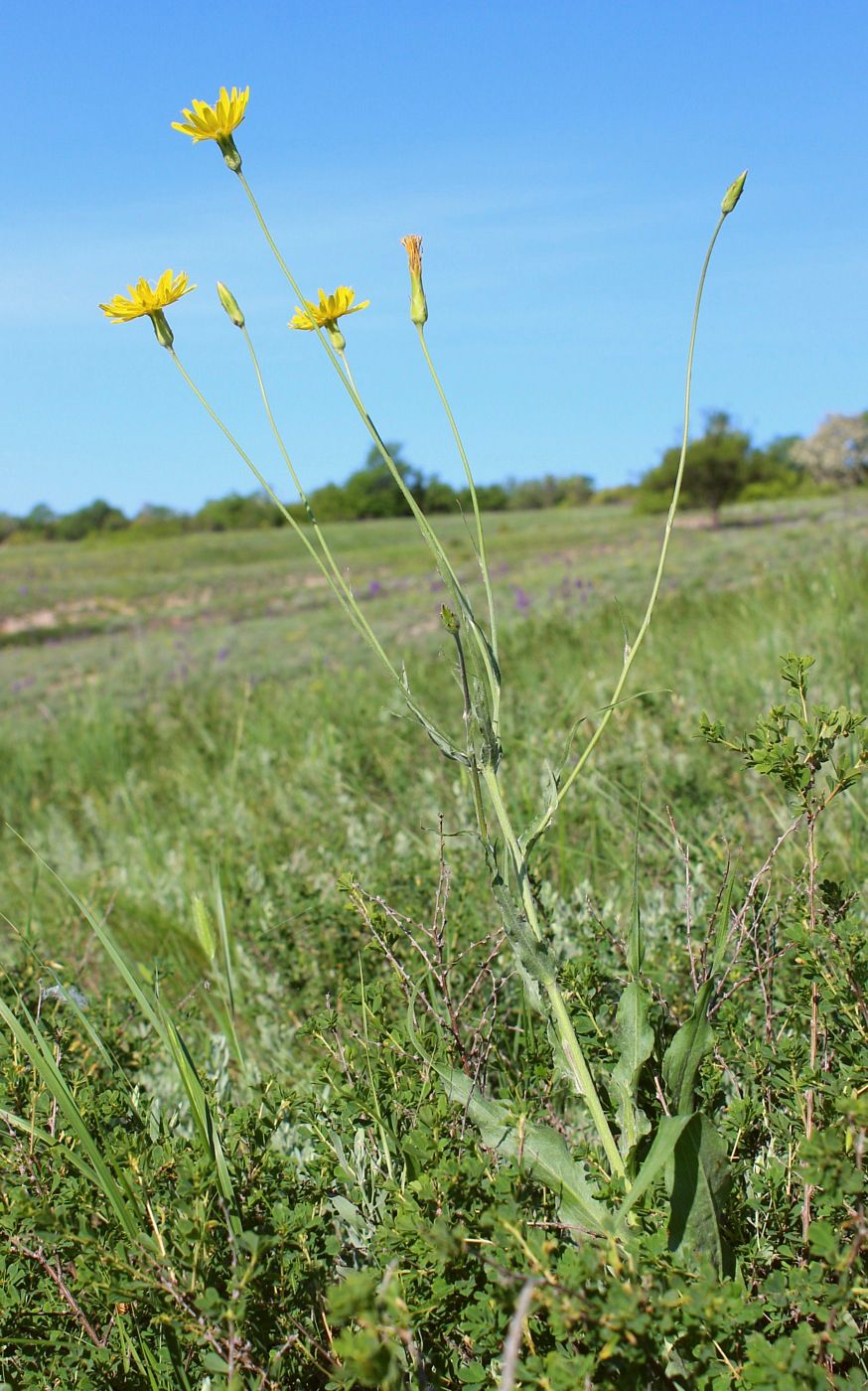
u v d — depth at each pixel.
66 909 4.05
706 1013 1.58
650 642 8.48
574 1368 1.17
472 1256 1.29
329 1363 1.44
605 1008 2.12
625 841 3.59
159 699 14.24
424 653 13.91
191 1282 1.38
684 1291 1.21
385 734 5.84
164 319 1.73
